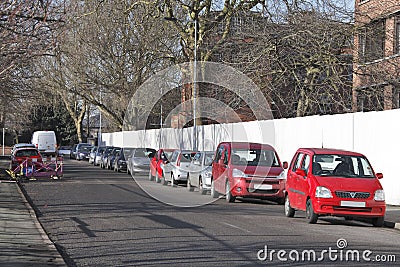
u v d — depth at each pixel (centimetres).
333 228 1420
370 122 2056
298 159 1652
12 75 1439
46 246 1098
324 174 1523
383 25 2730
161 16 3747
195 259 970
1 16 934
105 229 1342
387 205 1930
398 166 1909
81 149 6494
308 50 2580
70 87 4831
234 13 3325
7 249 1052
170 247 1092
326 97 2772
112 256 1006
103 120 8488
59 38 1057
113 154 4378
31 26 979
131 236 1234
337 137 2245
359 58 2562
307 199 1508
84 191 2442
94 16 4088
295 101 2866
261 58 2638
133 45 4394
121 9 3956
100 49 4369
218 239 1192
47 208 1794
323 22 2495
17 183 2888
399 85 2506
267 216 1658
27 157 3241
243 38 2814
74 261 966
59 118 8519
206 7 3662
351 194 1452
